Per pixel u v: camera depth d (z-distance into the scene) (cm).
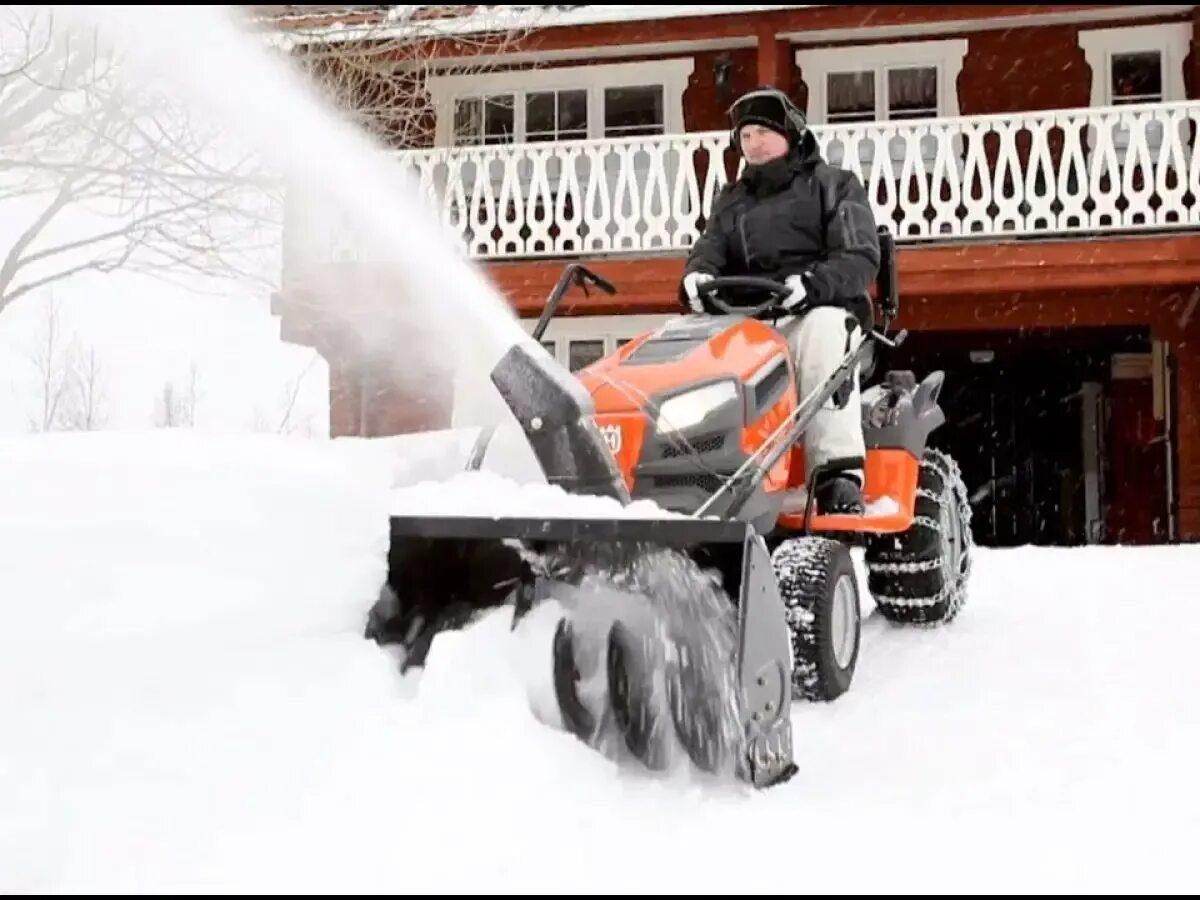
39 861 197
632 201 1367
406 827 218
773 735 277
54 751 228
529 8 1377
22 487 298
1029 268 1305
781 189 486
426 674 270
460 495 319
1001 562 833
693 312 474
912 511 479
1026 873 212
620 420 381
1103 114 1280
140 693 246
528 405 333
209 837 209
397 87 1377
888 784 276
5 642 246
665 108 1541
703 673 278
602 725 289
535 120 1572
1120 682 392
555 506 311
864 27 1397
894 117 1494
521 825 225
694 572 283
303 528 292
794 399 418
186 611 264
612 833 228
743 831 235
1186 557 851
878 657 452
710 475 380
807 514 411
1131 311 1416
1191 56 1428
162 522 282
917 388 504
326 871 199
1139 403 1611
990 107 1472
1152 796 264
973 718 346
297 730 247
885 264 482
